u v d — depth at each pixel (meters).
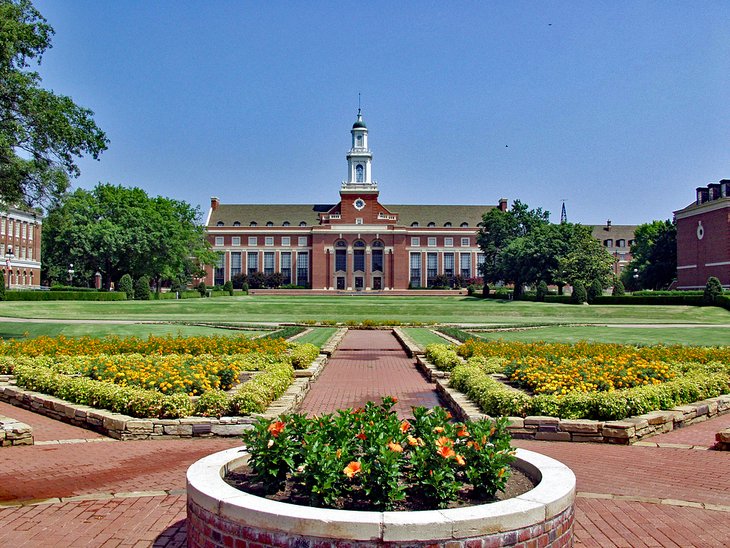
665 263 78.88
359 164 100.75
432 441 5.57
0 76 23.36
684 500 7.16
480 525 4.45
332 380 16.56
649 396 10.85
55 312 43.91
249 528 4.60
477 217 107.94
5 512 6.70
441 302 63.34
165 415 10.26
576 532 6.24
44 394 12.29
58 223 26.92
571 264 66.12
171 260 70.38
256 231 102.81
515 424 10.13
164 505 6.93
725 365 15.21
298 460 5.47
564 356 16.42
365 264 99.31
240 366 14.45
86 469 8.32
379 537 4.36
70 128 24.86
